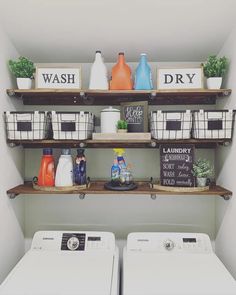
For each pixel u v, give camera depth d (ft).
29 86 5.93
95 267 5.12
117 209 6.93
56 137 5.79
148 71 5.99
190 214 6.88
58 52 6.36
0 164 5.50
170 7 5.14
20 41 6.02
